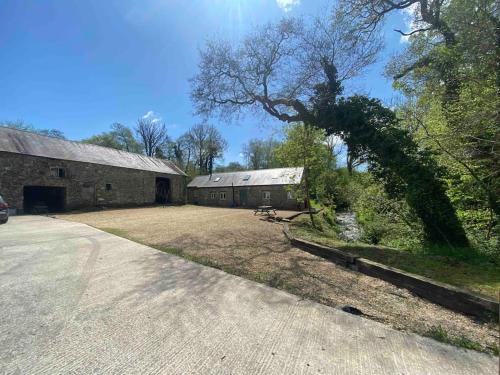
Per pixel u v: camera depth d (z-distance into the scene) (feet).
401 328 9.11
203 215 51.90
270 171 91.66
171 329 8.80
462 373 6.77
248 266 16.30
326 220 48.75
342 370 6.84
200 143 145.38
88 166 66.08
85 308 10.29
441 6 24.98
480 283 12.56
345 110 24.86
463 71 21.06
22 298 11.18
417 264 15.97
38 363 7.02
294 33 31.32
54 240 23.80
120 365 6.98
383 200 31.17
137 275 14.34
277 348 7.80
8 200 51.78
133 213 56.13
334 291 12.51
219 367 6.93
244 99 36.73
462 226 20.98
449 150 21.07
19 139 57.36
